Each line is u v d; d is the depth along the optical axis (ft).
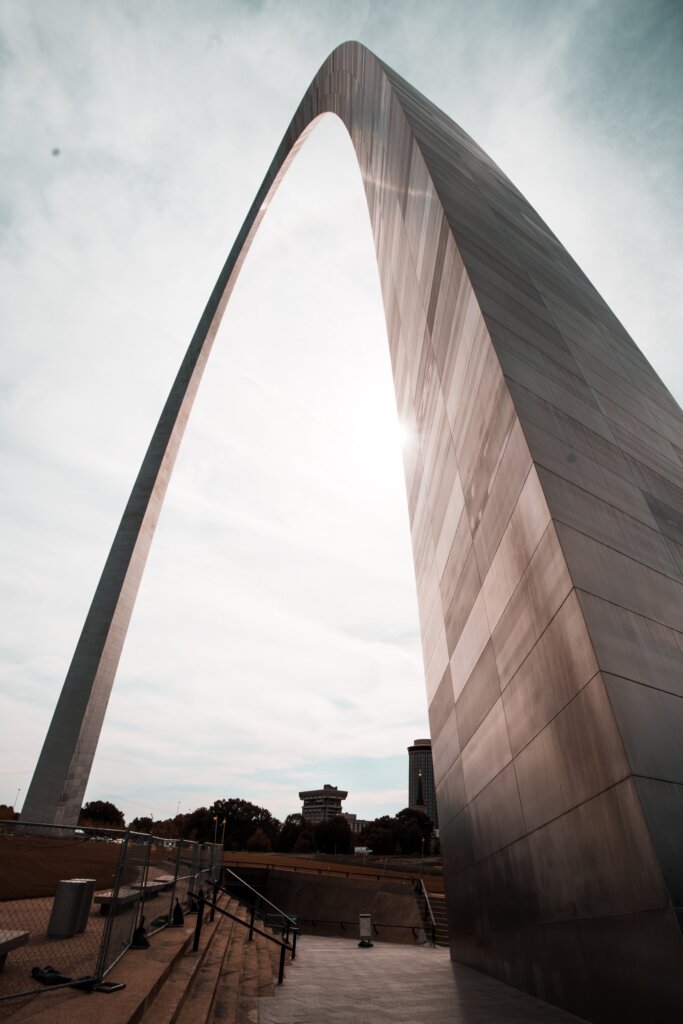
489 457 36.27
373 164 74.90
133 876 25.76
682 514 38.63
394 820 384.68
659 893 18.22
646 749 21.02
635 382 55.26
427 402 53.93
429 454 54.08
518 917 30.58
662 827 19.22
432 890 101.50
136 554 105.19
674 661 25.67
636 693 22.57
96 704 92.63
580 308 58.65
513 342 37.68
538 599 28.45
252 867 116.78
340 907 101.81
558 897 25.54
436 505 52.03
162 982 20.86
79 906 25.38
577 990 23.27
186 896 40.14
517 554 31.35
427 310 51.88
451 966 41.52
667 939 17.71
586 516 28.96
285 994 28.02
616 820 20.81
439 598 52.34
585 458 33.60
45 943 23.47
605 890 21.45
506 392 33.01
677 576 31.42
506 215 64.13
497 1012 23.93
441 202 46.34
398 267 63.36
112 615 97.45
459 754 45.47
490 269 44.37
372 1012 23.81
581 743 23.66
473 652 40.52
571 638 24.73
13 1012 15.67
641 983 18.94
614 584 26.53
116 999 17.37
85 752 89.71
